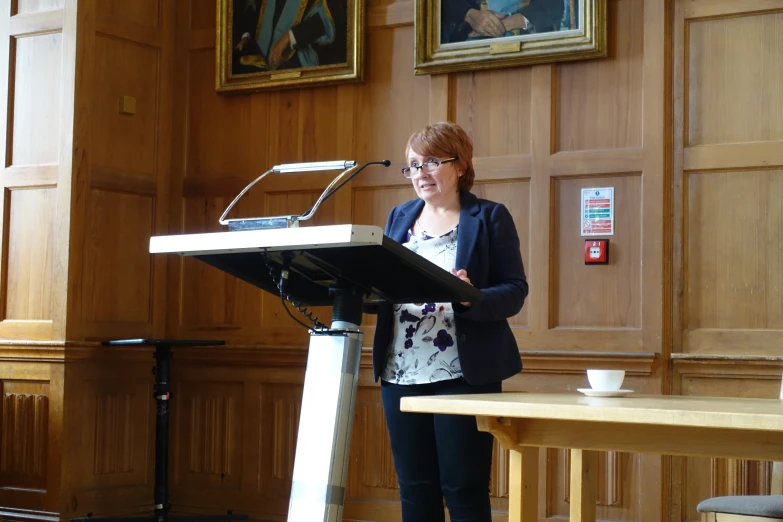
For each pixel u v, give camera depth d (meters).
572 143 3.86
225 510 4.42
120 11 4.49
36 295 4.34
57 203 4.28
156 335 4.57
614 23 3.81
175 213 4.63
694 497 3.60
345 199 4.29
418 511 2.36
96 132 4.38
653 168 3.70
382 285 1.86
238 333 4.48
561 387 3.79
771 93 3.56
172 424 4.57
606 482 3.70
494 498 3.88
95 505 4.29
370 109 4.26
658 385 3.63
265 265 1.89
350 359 1.77
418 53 4.07
